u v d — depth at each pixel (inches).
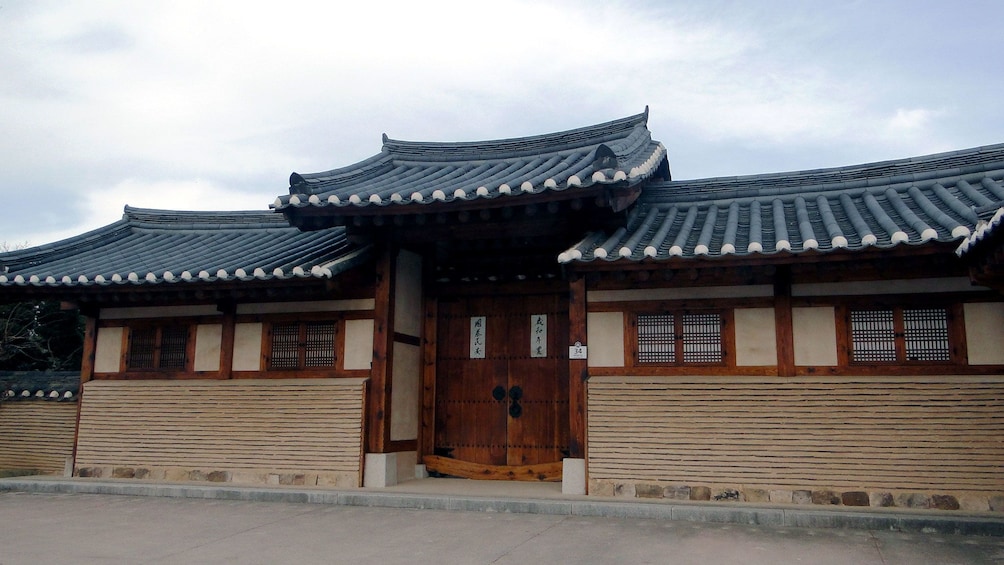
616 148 437.7
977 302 346.0
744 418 362.9
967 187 402.9
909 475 337.1
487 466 461.4
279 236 542.3
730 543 279.3
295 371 451.2
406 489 404.8
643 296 394.3
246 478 435.2
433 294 489.1
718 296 383.6
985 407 333.1
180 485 420.2
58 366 944.9
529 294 475.5
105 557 259.4
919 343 352.8
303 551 268.5
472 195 392.5
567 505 348.8
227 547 276.2
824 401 353.4
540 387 466.0
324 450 425.1
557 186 376.8
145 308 489.7
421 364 482.3
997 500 324.2
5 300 485.4
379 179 502.9
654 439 373.7
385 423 426.0
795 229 384.8
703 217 439.2
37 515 351.9
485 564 246.5
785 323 370.3
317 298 454.9
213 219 581.0
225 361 464.4
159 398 465.4
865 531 304.8
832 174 448.8
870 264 350.3
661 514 335.0
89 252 546.6
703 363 380.8
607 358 393.7
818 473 348.8
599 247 377.1
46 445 515.8
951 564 247.1
